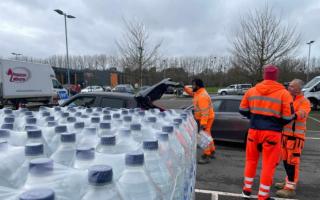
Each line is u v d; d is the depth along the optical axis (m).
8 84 17.75
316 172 5.84
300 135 4.44
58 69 43.38
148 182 1.00
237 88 40.59
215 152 7.32
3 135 1.48
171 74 49.69
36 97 20.19
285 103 3.70
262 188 3.87
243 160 6.61
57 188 0.80
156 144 1.27
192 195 2.37
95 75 51.41
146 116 2.62
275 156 3.82
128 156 0.99
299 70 38.44
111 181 0.81
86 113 2.92
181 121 2.43
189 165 1.99
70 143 1.31
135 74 24.73
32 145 1.07
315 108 20.41
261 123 3.84
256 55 22.23
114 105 5.97
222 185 5.01
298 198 4.48
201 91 5.90
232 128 7.94
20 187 0.85
